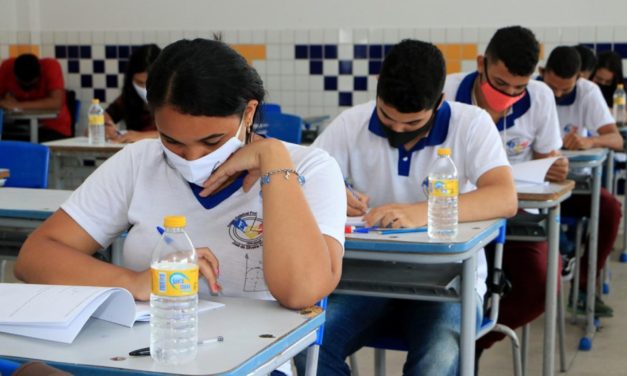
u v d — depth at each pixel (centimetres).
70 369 119
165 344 121
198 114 143
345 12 591
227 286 163
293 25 600
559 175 291
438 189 204
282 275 147
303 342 139
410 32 581
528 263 274
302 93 605
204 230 163
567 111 449
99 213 171
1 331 133
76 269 157
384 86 227
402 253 197
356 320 214
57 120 623
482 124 239
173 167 166
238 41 610
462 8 571
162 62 143
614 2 551
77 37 641
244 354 122
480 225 216
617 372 335
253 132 163
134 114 474
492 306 233
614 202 397
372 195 248
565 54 435
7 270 448
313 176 165
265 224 152
